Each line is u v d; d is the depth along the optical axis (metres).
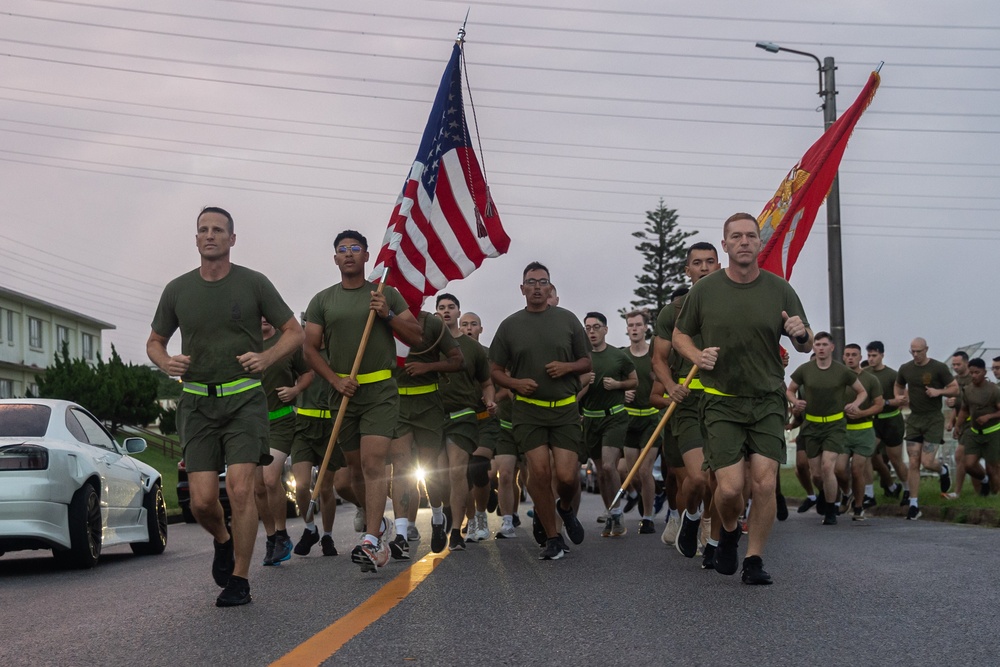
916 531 11.99
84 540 9.68
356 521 11.36
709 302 6.99
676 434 8.95
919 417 16.06
